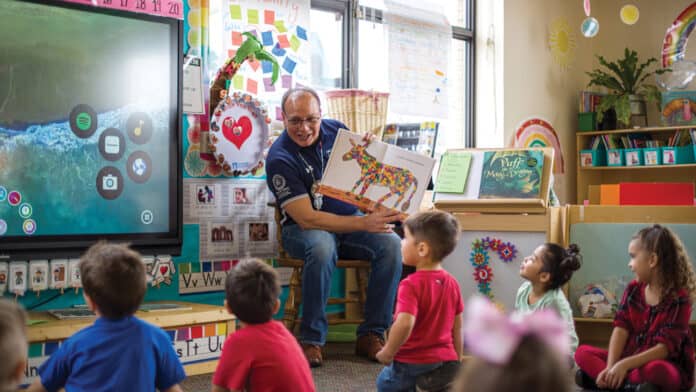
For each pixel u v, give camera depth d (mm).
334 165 2936
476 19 4957
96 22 2803
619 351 2539
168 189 2988
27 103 2645
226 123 3301
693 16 5281
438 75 4531
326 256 2900
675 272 2473
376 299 3043
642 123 5270
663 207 3352
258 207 3529
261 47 3396
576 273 3387
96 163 2803
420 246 2090
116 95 2854
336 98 3633
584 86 5555
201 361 2758
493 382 630
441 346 2057
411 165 2975
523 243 3088
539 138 5145
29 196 2650
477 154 3316
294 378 1633
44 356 2404
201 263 3336
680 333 2443
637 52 5559
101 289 1630
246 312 1661
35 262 2701
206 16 3330
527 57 5062
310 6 3883
